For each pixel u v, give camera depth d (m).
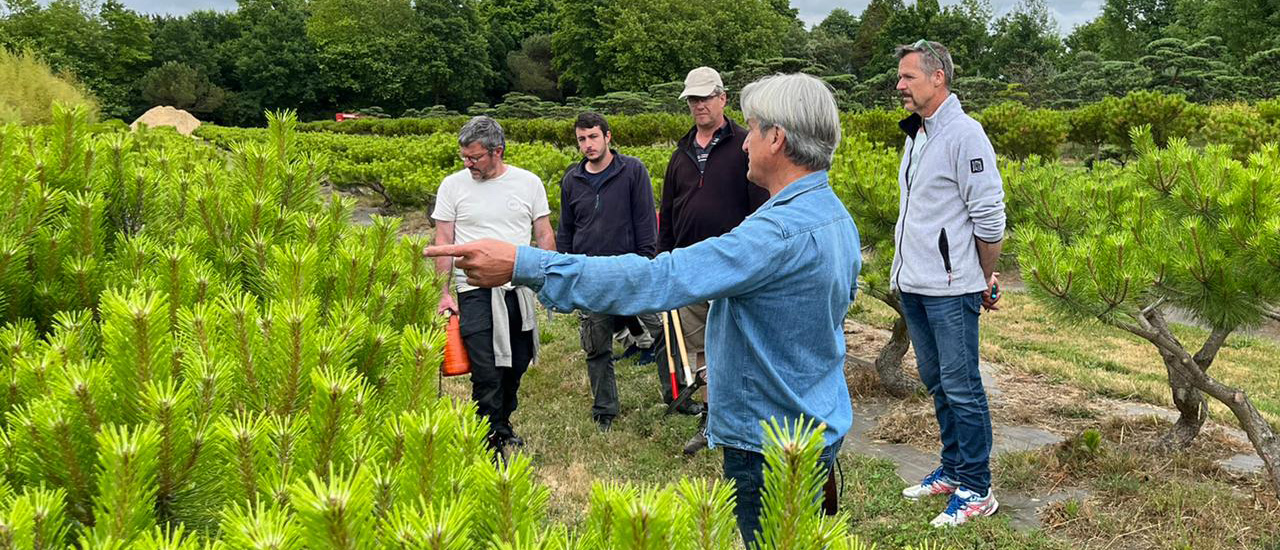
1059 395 6.13
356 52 76.50
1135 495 4.25
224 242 2.55
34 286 2.23
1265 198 3.48
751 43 67.50
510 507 1.25
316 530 1.04
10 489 1.31
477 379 4.76
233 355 1.68
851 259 2.27
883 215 5.74
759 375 2.22
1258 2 48.06
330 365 1.68
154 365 1.49
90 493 1.38
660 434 5.39
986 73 61.97
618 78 67.25
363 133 40.62
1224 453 4.84
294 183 2.82
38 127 2.96
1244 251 3.47
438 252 1.77
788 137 2.12
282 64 77.25
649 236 5.64
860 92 40.69
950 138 3.78
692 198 4.95
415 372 1.84
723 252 1.98
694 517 1.23
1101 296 3.67
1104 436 5.14
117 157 2.62
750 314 2.17
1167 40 36.56
